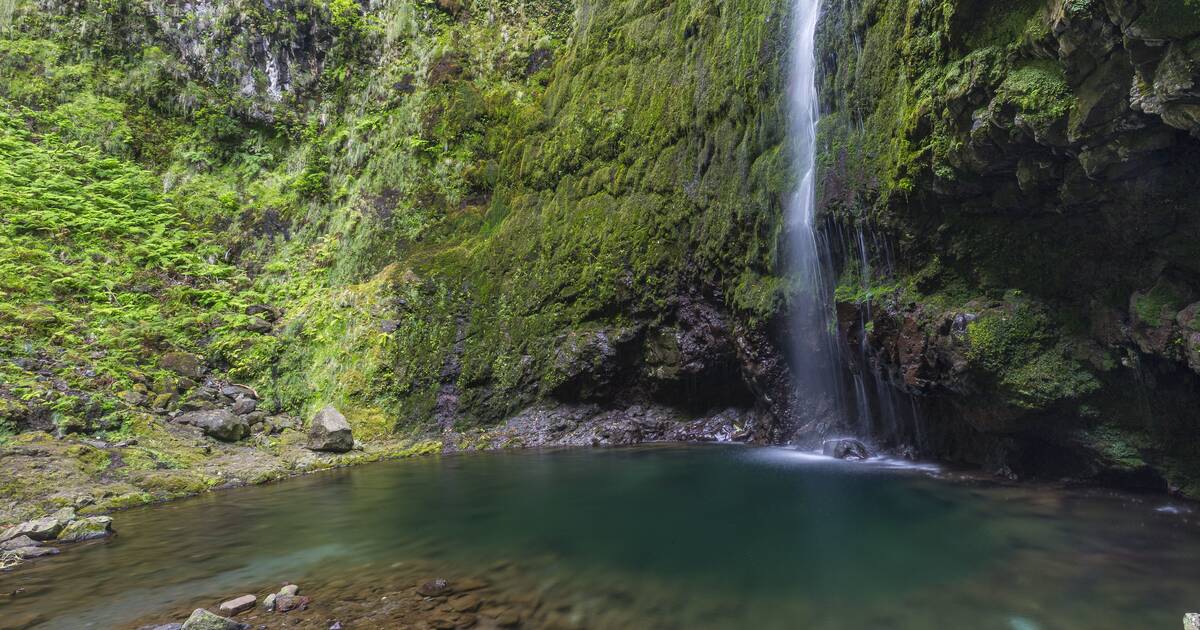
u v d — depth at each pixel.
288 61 18.53
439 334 13.90
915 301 7.64
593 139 14.28
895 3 7.68
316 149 17.83
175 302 13.87
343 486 9.02
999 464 7.62
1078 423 6.51
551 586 4.70
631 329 12.62
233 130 17.78
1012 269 6.79
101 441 9.41
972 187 6.55
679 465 9.43
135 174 16.12
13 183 13.95
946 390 7.45
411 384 13.32
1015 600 3.99
